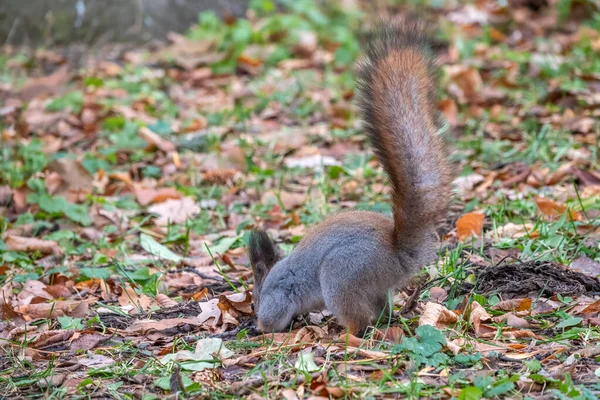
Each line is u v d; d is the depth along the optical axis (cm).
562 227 1063
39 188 1354
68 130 1738
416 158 780
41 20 2366
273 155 1530
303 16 2438
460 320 809
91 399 710
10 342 848
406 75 802
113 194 1406
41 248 1156
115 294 1018
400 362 724
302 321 883
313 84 1945
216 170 1443
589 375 699
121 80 2062
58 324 912
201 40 2253
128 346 832
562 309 845
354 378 707
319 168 1458
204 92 1978
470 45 2102
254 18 2494
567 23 2339
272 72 2075
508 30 2331
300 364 721
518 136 1518
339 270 780
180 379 705
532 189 1265
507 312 842
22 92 2002
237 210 1297
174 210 1299
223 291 997
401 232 777
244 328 883
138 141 1589
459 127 1573
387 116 793
